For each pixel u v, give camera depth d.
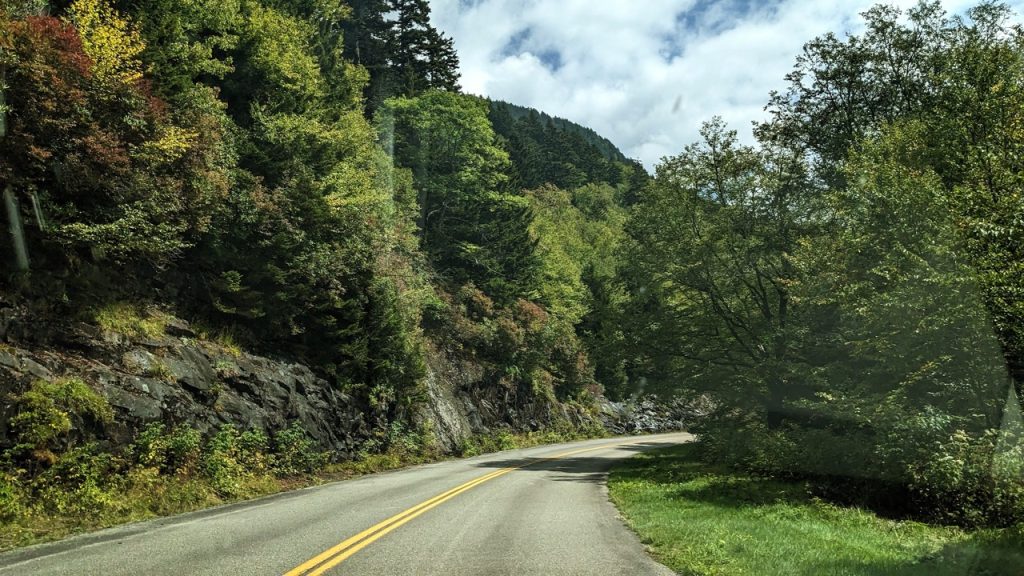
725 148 25.78
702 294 26.50
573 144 149.00
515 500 14.18
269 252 21.94
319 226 24.14
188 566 7.11
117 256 16.39
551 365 57.22
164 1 22.31
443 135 50.94
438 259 48.78
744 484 17.53
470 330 44.12
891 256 13.95
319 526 10.06
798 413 21.16
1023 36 18.48
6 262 13.38
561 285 66.81
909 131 16.91
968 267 11.12
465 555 7.90
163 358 16.02
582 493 16.23
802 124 25.45
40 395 11.48
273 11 31.45
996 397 12.09
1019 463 11.13
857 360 17.75
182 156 17.34
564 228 92.44
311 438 21.00
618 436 62.38
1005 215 10.90
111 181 14.89
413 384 30.14
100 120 14.77
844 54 24.19
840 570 7.50
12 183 13.31
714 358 26.23
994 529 10.74
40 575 6.71
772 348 23.62
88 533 9.57
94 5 15.47
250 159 23.39
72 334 13.94
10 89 12.77
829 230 21.69
